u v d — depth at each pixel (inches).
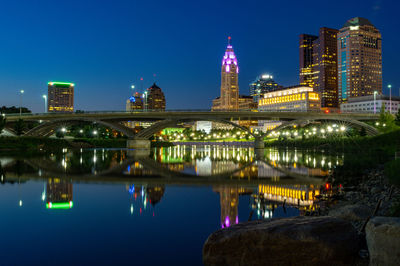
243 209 682.2
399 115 3782.0
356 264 311.9
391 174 965.8
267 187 1001.5
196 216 617.9
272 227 322.7
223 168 1662.2
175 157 2672.2
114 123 4453.7
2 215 613.0
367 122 4830.2
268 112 4370.1
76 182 1085.8
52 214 625.9
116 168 1608.0
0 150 3272.6
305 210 655.8
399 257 275.4
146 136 4640.8
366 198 687.1
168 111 4281.5
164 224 561.3
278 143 6176.2
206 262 328.8
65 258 406.3
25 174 1302.9
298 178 1225.4
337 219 339.0
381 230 288.8
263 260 311.9
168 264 388.5
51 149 3969.0
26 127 4630.9
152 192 900.0
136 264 389.4
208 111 4330.7
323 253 307.7
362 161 1705.2
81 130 5792.3
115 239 479.2
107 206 703.1
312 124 6471.5
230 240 321.4
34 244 454.9
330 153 3041.3
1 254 416.8
